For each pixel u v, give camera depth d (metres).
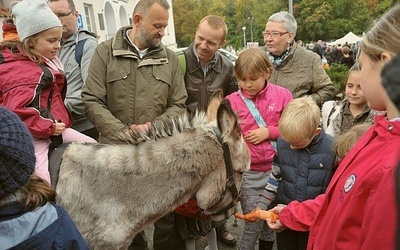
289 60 3.78
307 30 48.62
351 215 1.19
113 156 1.94
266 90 3.01
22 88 2.05
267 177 2.96
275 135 2.88
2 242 1.19
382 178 1.06
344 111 3.18
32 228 1.24
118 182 1.92
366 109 2.99
